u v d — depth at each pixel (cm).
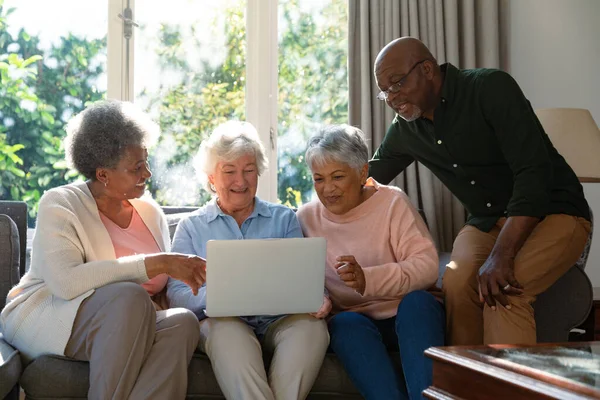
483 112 235
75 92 342
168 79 348
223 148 228
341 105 356
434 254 228
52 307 199
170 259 201
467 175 248
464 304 224
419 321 204
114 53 340
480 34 350
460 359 141
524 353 147
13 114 338
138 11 345
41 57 340
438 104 241
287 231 234
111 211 224
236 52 351
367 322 215
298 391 196
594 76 357
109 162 213
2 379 180
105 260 199
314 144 231
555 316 243
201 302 216
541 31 357
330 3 356
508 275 213
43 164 340
